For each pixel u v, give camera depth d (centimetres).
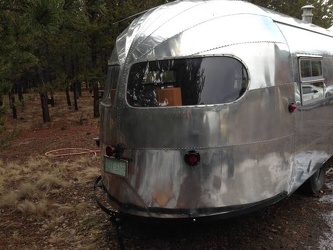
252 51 342
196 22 341
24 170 746
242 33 345
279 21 407
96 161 800
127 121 340
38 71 1692
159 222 339
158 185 333
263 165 351
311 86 456
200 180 327
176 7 368
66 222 471
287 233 417
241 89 332
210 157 326
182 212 332
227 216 337
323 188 571
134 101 339
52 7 296
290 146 389
